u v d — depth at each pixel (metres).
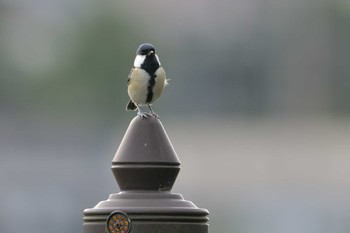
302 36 32.84
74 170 25.64
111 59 29.44
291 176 24.27
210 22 33.34
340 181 24.05
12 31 30.23
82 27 30.12
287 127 29.02
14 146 26.83
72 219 23.88
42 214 23.73
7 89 29.30
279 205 22.47
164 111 29.78
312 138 27.33
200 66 31.89
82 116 28.56
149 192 4.96
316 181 24.08
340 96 32.19
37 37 30.22
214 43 32.66
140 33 31.11
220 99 31.33
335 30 32.50
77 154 26.67
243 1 33.81
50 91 29.08
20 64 29.78
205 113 30.66
